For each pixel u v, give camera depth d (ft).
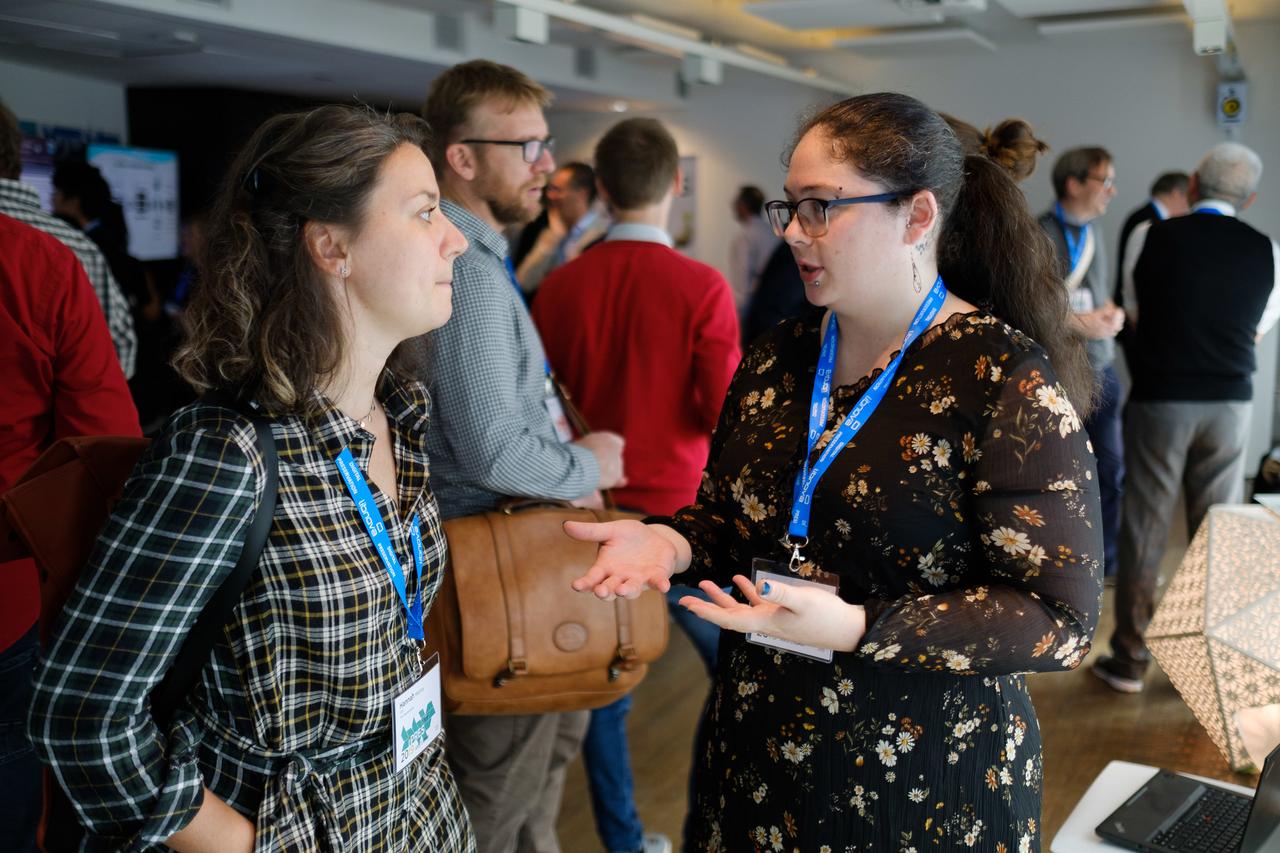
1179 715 11.86
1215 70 25.05
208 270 3.83
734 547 5.00
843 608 4.00
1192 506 13.17
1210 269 12.22
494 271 6.64
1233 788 5.50
